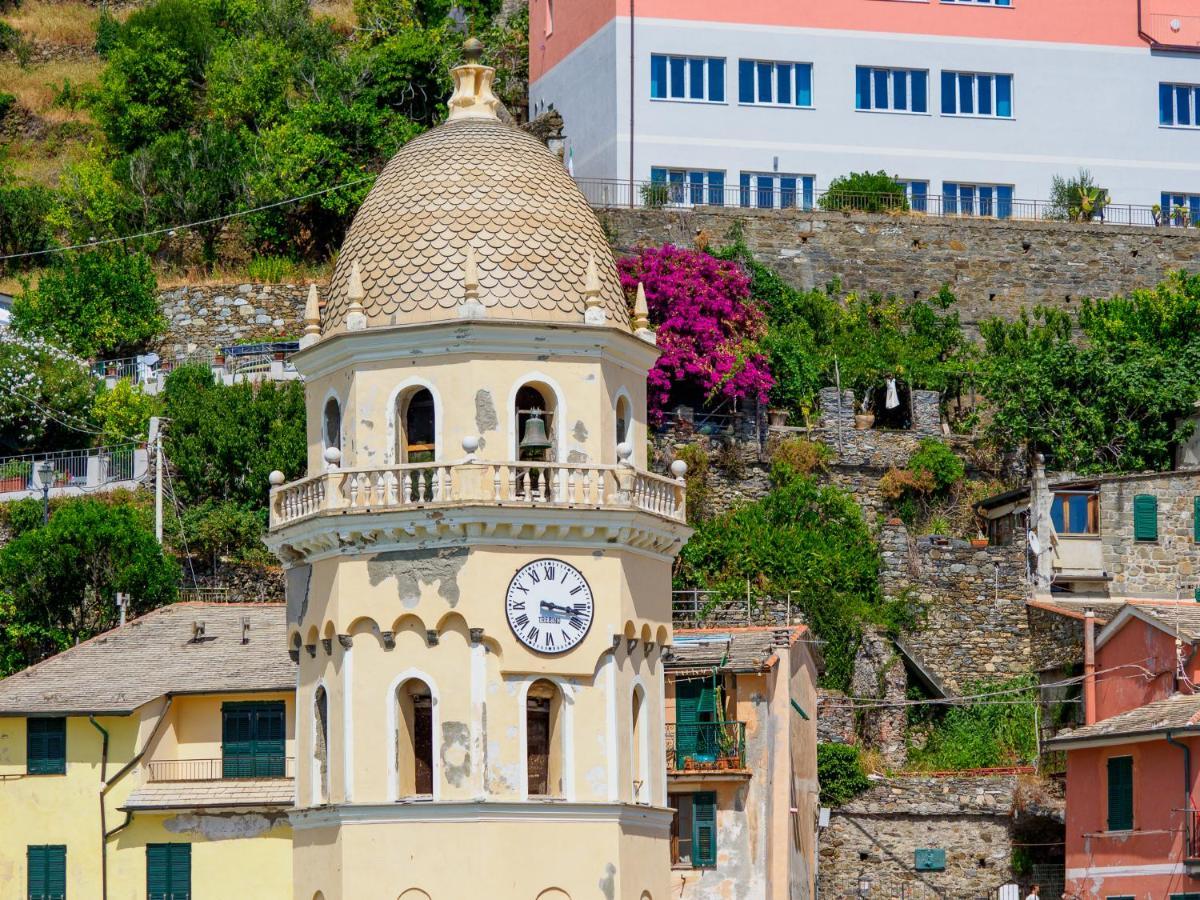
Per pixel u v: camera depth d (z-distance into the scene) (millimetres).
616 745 133000
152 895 163625
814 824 181875
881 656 199750
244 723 167000
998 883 184125
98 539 193375
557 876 130500
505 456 132875
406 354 134500
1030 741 196125
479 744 130250
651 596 138125
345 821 131875
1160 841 169375
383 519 132250
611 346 136000
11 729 167125
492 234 136500
